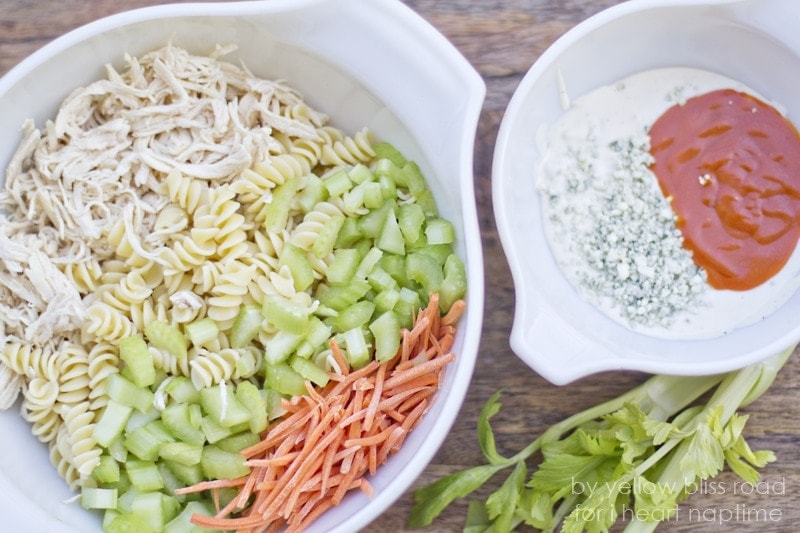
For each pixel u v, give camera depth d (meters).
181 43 0.66
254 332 0.65
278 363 0.64
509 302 0.71
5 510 0.61
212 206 0.65
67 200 0.64
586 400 0.71
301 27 0.65
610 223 0.69
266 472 0.63
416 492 0.70
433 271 0.66
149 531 0.63
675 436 0.68
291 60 0.67
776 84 0.69
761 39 0.68
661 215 0.68
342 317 0.65
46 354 0.65
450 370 0.65
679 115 0.69
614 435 0.67
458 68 0.63
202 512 0.64
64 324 0.64
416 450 0.63
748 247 0.68
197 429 0.64
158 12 0.63
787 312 0.67
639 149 0.69
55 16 0.70
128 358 0.63
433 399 0.65
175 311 0.65
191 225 0.66
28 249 0.64
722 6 0.66
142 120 0.65
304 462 0.62
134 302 0.65
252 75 0.68
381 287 0.66
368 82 0.66
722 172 0.68
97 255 0.66
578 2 0.71
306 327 0.64
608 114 0.70
